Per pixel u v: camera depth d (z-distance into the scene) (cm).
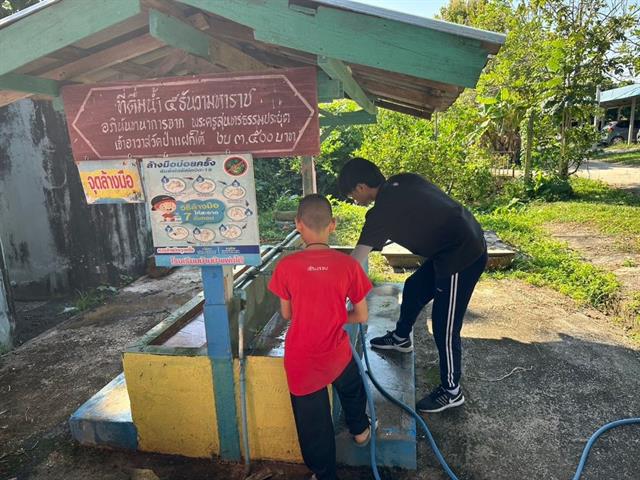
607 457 276
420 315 486
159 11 205
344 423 284
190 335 328
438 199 281
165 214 250
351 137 1334
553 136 1182
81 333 495
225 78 229
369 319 417
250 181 238
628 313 469
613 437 293
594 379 357
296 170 1285
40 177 619
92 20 206
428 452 282
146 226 703
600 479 260
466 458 278
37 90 257
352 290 231
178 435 282
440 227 278
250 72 226
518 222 863
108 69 287
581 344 413
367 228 279
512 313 485
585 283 545
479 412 320
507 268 624
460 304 292
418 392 345
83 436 299
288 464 272
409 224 277
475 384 354
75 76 269
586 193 1124
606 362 382
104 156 251
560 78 1076
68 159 614
